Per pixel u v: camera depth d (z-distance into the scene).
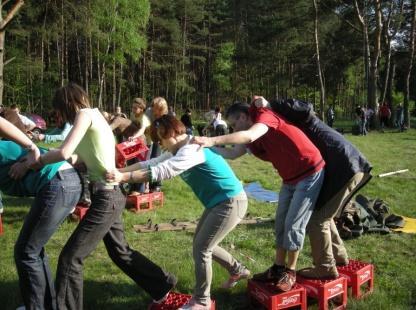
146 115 7.43
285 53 45.62
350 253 5.73
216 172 3.71
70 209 3.53
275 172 12.47
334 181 3.93
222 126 17.77
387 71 31.66
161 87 51.44
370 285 4.55
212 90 55.84
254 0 46.44
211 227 3.75
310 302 4.25
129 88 48.06
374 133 25.84
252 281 4.16
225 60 52.75
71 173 3.52
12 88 32.66
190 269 4.97
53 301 3.61
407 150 17.28
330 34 37.53
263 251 5.77
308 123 4.12
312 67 42.06
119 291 4.50
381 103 31.12
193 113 47.22
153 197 7.94
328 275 4.13
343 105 60.19
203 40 54.47
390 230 6.64
